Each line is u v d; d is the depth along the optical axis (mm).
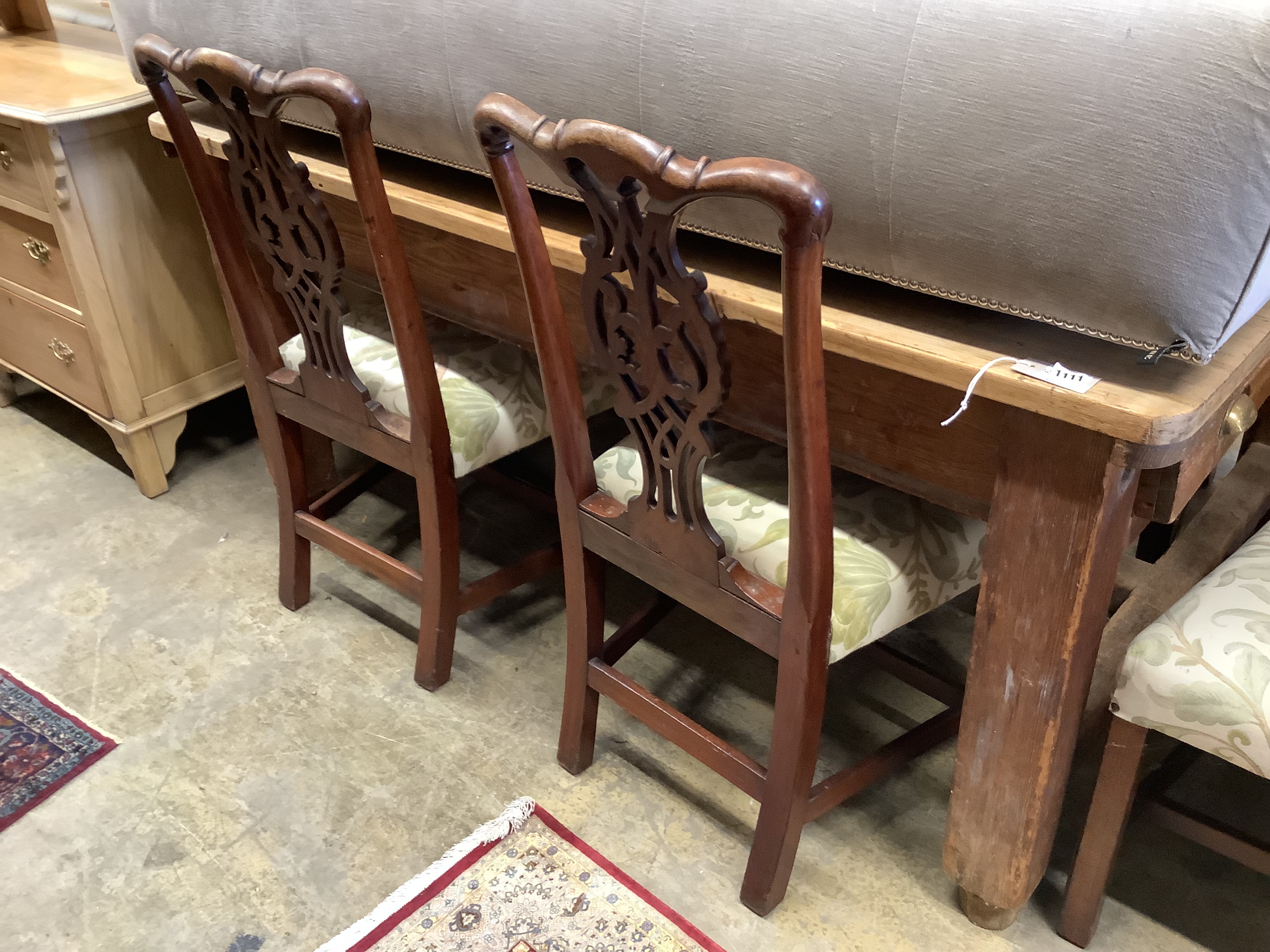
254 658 1595
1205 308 732
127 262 1784
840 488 1140
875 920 1199
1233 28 633
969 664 1005
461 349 1459
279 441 1536
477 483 2023
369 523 1899
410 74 1149
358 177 1099
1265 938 1168
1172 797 1345
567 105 1022
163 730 1464
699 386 908
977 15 724
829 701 1509
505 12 1016
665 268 846
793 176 719
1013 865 1078
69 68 1826
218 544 1855
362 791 1368
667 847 1289
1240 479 1372
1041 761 988
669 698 1518
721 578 1048
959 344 863
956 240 818
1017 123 733
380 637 1641
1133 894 1222
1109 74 684
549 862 1260
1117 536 873
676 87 916
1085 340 865
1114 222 726
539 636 1642
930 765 1407
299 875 1259
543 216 1184
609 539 1154
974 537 1112
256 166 1191
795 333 798
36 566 1795
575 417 1113
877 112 796
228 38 1340
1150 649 919
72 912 1220
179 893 1238
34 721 1474
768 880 1165
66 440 2176
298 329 1649
